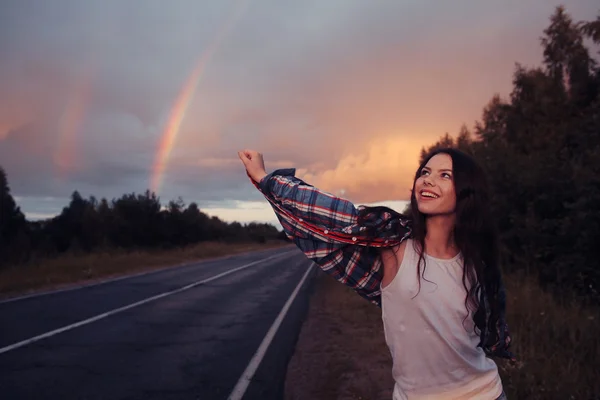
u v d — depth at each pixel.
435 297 1.67
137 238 37.84
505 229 11.41
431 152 1.84
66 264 20.19
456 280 1.69
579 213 8.42
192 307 11.79
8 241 25.95
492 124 15.25
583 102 12.71
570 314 6.79
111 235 36.03
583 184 8.72
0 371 6.06
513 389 4.66
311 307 12.52
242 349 7.66
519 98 13.91
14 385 5.53
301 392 5.64
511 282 9.41
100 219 36.50
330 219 1.71
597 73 12.39
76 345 7.48
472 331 1.72
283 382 6.00
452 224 1.75
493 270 1.75
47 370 6.14
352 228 1.69
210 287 16.42
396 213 1.80
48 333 8.25
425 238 1.75
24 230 30.62
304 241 1.78
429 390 1.74
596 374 4.85
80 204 43.22
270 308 12.21
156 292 14.52
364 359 7.14
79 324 9.12
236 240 68.31
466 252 1.71
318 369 6.60
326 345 8.10
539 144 12.84
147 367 6.46
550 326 6.41
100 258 24.50
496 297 1.76
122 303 12.00
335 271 1.79
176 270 23.41
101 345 7.54
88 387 5.55
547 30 13.22
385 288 1.74
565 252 9.26
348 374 6.36
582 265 8.36
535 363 5.14
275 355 7.34
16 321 9.23
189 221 43.50
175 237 41.00
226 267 26.70
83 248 32.72
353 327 9.71
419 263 1.68
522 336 6.14
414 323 1.70
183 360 6.88
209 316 10.63
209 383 5.88
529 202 10.82
